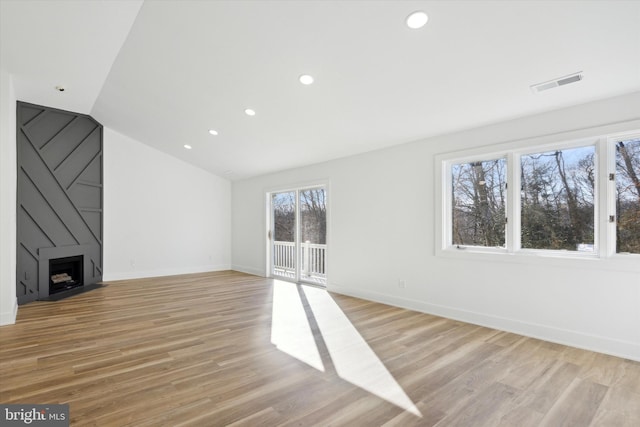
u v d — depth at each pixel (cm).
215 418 189
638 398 214
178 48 320
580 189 312
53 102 491
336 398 212
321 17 250
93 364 261
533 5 209
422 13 229
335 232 535
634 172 283
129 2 261
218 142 561
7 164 363
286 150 530
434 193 405
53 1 255
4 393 216
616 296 280
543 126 322
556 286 312
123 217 641
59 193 529
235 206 784
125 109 501
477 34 239
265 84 353
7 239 363
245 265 751
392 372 250
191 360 270
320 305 451
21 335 329
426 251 414
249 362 267
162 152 693
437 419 191
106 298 491
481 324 362
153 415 192
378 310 425
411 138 421
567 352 287
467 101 320
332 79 323
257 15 259
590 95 285
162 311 420
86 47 328
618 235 289
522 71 268
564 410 200
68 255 540
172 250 707
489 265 357
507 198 353
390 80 309
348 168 514
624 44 226
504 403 208
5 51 326
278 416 192
